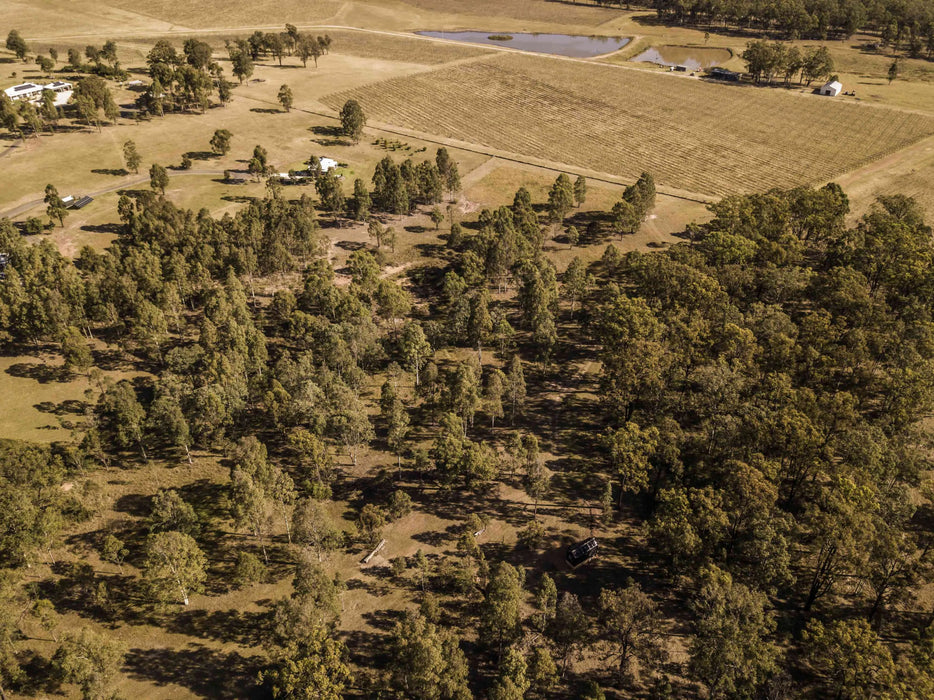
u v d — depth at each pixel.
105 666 75.31
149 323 131.12
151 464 110.31
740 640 71.69
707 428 100.00
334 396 115.75
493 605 78.62
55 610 88.31
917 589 91.19
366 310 138.25
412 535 99.94
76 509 99.81
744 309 138.75
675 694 79.50
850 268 139.00
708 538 84.50
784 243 154.88
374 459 113.62
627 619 76.94
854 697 67.19
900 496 87.88
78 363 123.94
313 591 82.06
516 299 158.88
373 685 79.19
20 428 116.19
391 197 189.00
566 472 111.88
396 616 88.00
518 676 74.31
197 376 118.94
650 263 142.38
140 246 157.75
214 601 89.75
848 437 94.19
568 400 128.25
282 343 140.25
